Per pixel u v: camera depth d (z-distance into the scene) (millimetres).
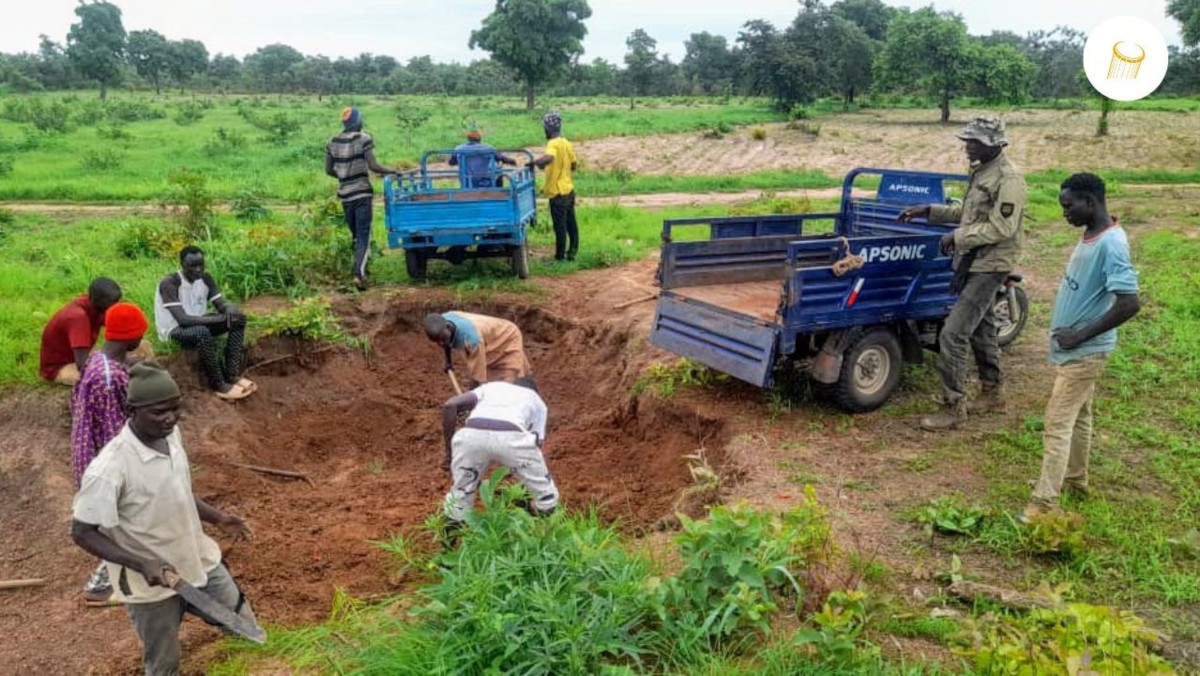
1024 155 33344
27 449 6816
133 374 3543
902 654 4043
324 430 8297
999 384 7105
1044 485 5188
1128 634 3564
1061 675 3436
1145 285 10328
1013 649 3590
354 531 6324
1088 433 5438
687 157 33031
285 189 21359
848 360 6805
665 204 20578
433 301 10352
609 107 66625
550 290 10961
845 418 6980
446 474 7484
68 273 10602
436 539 5285
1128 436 6531
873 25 86438
